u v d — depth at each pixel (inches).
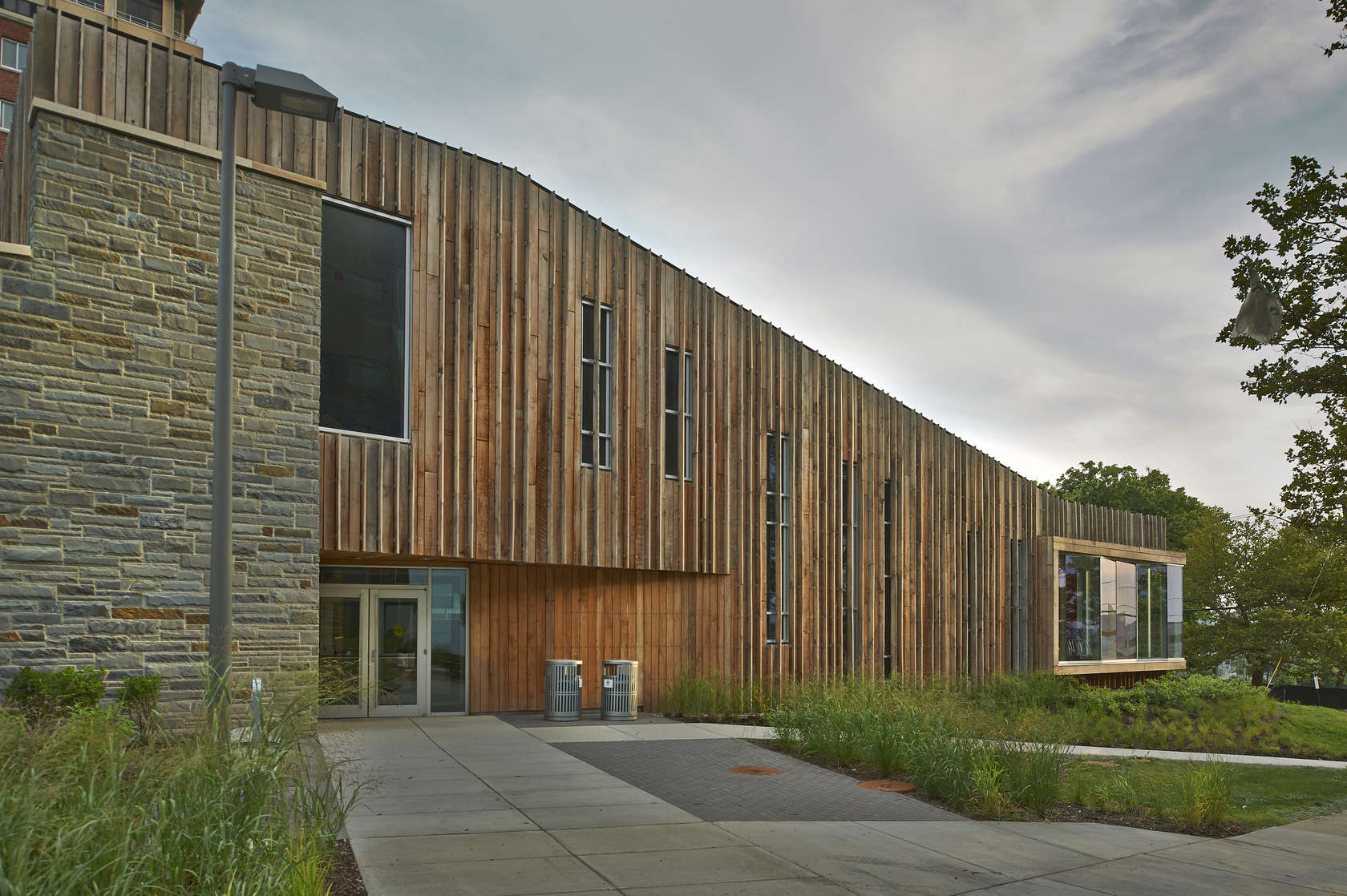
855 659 919.0
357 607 663.1
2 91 1408.7
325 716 639.8
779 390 859.4
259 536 488.7
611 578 759.1
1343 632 1529.3
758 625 816.9
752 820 385.1
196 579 465.4
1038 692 971.9
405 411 569.9
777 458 853.2
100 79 467.2
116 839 200.4
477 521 600.1
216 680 297.4
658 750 544.4
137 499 453.4
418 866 297.0
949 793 448.5
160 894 206.1
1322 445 584.7
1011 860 346.9
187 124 491.2
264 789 251.9
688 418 772.0
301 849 239.1
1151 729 824.9
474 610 699.4
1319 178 541.3
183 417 469.7
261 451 493.4
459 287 601.0
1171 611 1467.8
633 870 303.3
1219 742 793.6
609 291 707.4
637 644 763.4
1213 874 342.6
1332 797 534.6
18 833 188.5
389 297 573.3
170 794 229.9
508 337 629.9
